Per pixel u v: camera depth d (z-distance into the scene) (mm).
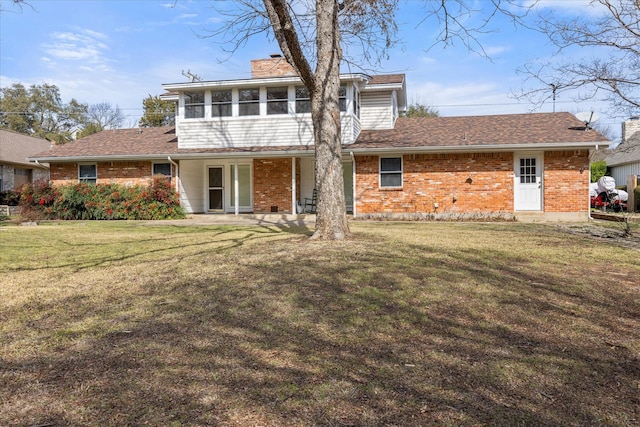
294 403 2240
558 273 5305
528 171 14086
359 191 15008
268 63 17812
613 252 6824
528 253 6684
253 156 15211
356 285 4664
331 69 7809
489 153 14172
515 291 4465
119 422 2053
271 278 4988
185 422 2055
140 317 3701
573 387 2445
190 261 6238
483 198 14211
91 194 15648
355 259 6012
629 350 2996
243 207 17844
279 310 3859
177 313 3805
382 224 12453
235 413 2141
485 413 2152
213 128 16094
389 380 2516
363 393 2355
